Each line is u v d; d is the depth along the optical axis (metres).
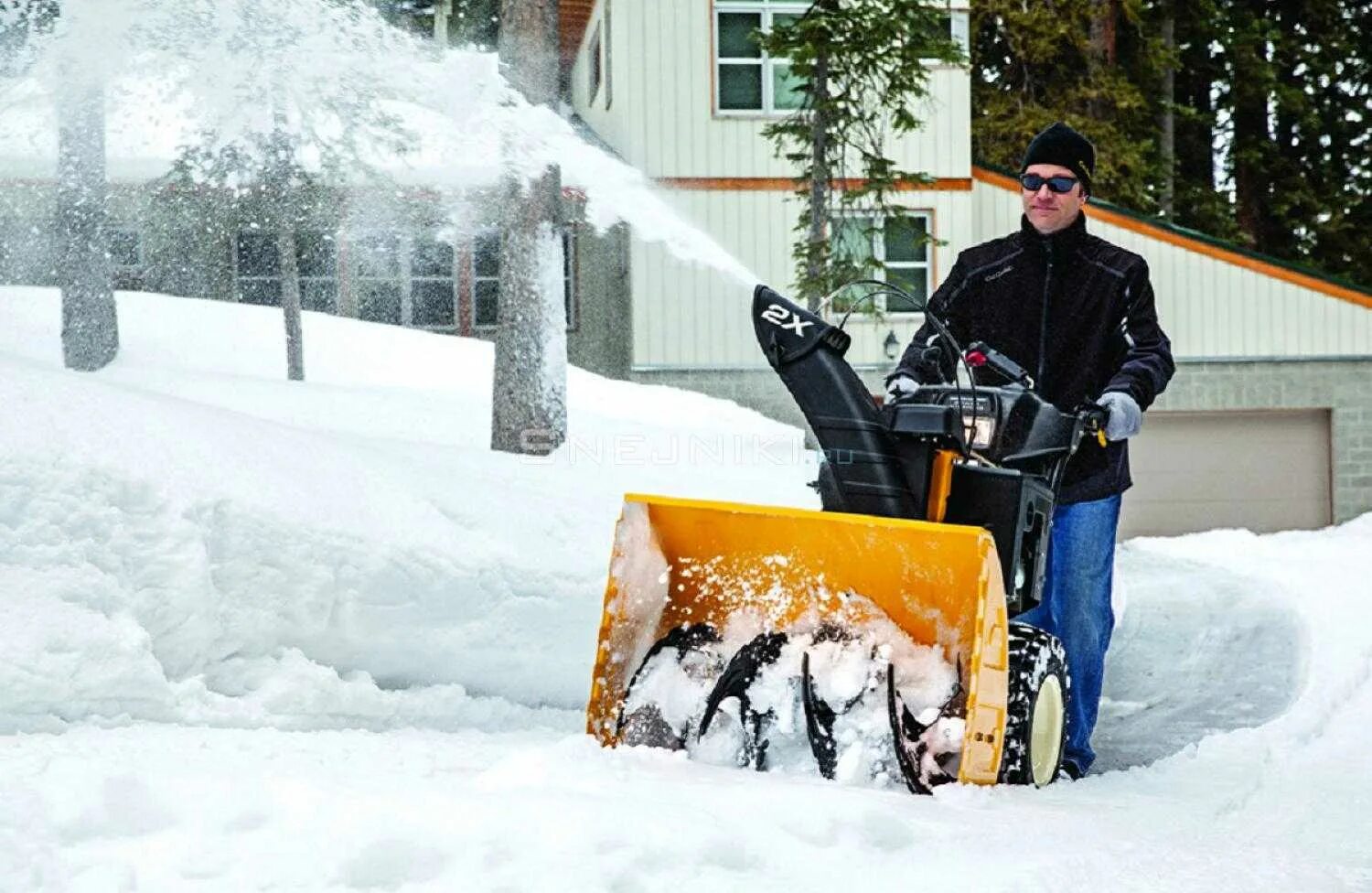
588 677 6.01
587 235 18.77
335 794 3.35
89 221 13.73
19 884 2.79
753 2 19.36
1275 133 33.88
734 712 4.46
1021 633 4.74
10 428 4.96
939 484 4.54
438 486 6.32
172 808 3.22
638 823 3.22
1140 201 27.64
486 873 2.94
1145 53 30.50
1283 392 20.91
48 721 4.34
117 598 4.72
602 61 20.03
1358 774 5.05
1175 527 21.08
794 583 4.58
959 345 5.58
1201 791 4.75
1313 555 14.89
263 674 5.01
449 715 5.41
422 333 17.94
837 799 3.63
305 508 5.46
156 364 14.36
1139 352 5.32
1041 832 3.78
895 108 17.86
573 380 16.81
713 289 18.98
